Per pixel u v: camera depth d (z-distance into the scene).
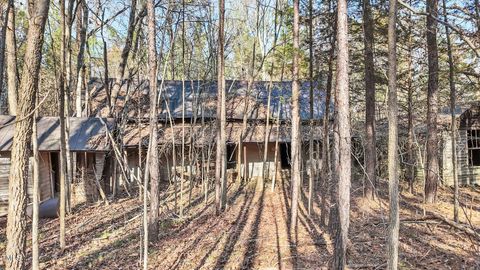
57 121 15.07
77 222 11.60
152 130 9.31
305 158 20.05
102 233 10.27
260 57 19.91
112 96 18.69
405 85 17.83
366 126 12.51
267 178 20.44
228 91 21.16
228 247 8.67
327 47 14.02
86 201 14.96
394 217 4.88
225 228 10.48
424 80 18.48
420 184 16.28
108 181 16.41
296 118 9.66
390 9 4.98
